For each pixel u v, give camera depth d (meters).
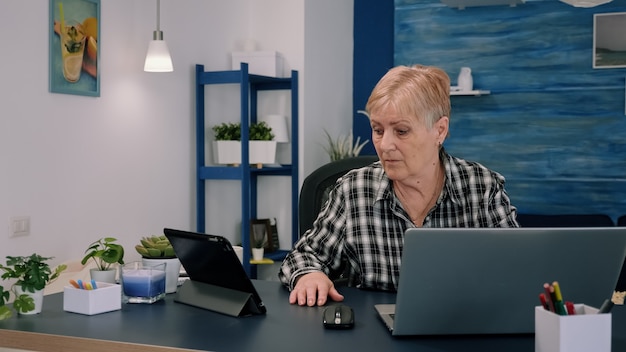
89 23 3.51
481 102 4.67
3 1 3.07
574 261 1.56
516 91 4.60
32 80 3.22
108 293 1.81
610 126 4.45
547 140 4.56
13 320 1.74
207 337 1.56
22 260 1.82
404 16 4.81
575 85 4.50
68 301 1.81
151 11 3.92
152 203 3.95
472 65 4.68
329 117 4.77
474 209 2.10
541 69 4.55
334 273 2.23
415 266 1.52
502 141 4.64
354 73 5.08
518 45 4.59
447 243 1.52
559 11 4.50
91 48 3.53
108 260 1.96
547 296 1.38
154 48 3.68
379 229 2.12
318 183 2.74
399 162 1.92
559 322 1.33
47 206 3.31
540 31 4.54
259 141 4.23
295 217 4.46
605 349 1.34
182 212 4.18
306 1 4.48
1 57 3.07
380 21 5.00
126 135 3.77
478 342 1.55
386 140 1.90
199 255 1.78
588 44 4.47
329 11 4.75
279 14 4.54
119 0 3.71
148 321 1.71
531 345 1.52
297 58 4.49
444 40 4.73
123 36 3.74
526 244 1.54
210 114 4.36
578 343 1.33
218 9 4.40
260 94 4.60
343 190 2.19
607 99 4.45
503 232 1.53
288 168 4.43
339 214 2.18
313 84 4.57
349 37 5.02
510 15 4.59
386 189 2.10
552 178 4.56
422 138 1.90
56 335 1.59
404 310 1.54
